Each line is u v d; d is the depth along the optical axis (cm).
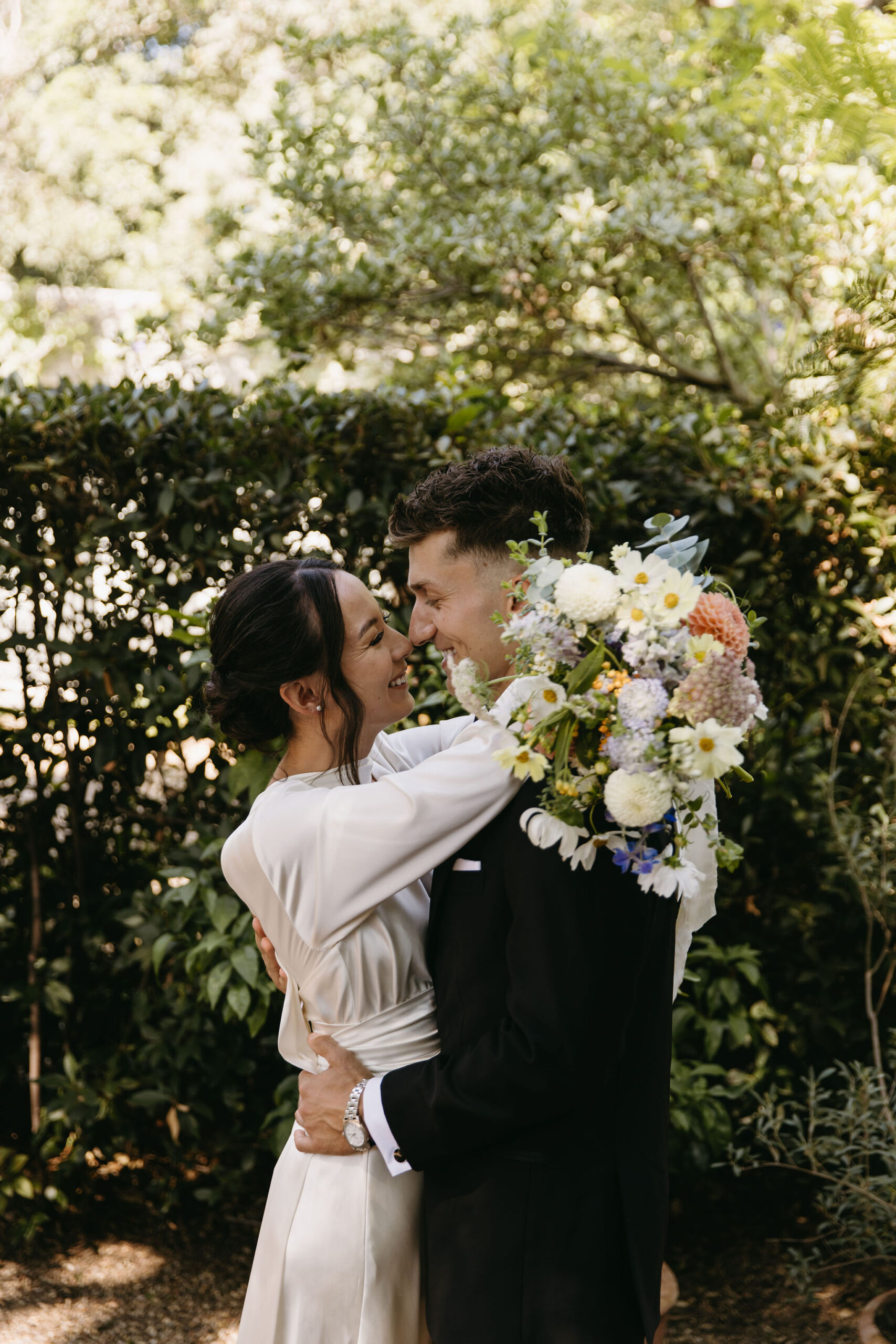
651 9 615
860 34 272
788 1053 319
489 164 436
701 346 508
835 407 308
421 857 139
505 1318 130
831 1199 271
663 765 122
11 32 444
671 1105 276
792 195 356
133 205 1105
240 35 1083
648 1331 130
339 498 297
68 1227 307
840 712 322
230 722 157
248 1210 317
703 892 162
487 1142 131
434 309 436
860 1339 250
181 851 292
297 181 421
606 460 295
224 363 557
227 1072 304
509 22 550
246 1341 154
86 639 304
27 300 1054
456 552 151
